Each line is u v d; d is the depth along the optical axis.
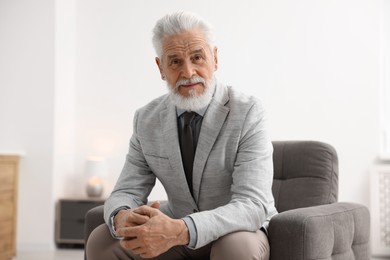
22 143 4.76
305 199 2.32
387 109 4.75
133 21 5.06
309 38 4.80
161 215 1.58
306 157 2.39
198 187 1.83
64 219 4.71
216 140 1.82
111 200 1.87
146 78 5.04
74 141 5.13
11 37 4.80
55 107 4.75
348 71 4.72
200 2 4.97
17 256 4.34
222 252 1.59
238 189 1.73
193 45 1.77
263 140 1.80
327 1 4.78
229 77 4.91
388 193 4.54
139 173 1.97
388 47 4.77
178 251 1.87
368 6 4.71
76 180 5.12
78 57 5.12
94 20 5.11
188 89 1.79
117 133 5.06
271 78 4.84
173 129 1.87
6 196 4.32
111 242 1.77
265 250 1.66
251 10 4.89
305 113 4.78
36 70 4.77
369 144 4.66
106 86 5.08
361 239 2.07
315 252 1.70
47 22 4.77
